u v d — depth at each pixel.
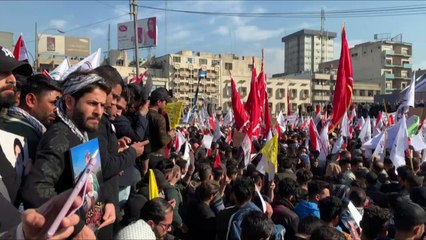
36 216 1.66
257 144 10.78
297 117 27.20
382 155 11.15
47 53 53.41
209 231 5.82
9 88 2.74
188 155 9.37
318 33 155.25
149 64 78.31
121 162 3.30
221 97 87.94
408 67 101.44
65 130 2.58
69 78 2.77
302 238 4.55
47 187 2.30
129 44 45.25
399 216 4.18
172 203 5.28
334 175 9.31
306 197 6.12
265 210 5.43
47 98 3.04
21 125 2.76
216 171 7.28
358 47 106.62
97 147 2.64
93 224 2.55
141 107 5.90
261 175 7.31
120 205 4.70
